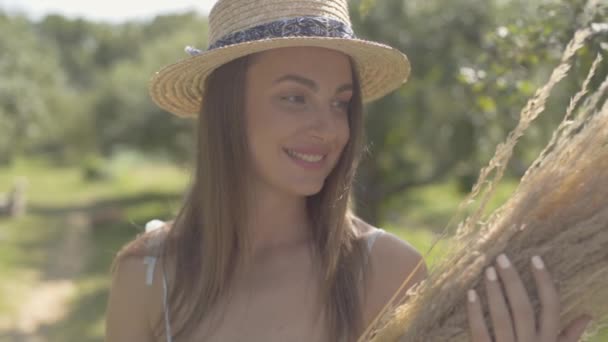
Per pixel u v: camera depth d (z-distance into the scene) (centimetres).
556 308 124
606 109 125
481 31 1003
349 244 165
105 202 2534
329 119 157
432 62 1034
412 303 139
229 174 165
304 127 155
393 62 180
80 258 1405
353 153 170
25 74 3044
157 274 170
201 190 172
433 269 136
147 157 3997
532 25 228
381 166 1437
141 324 170
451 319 132
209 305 163
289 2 160
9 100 2661
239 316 162
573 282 125
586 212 126
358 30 916
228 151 165
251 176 166
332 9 162
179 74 176
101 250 1479
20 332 888
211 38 172
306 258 167
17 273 1230
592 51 193
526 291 127
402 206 1803
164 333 167
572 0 204
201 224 175
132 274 172
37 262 1350
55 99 3931
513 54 231
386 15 1096
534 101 124
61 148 4466
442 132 1200
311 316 160
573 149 127
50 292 1115
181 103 196
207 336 162
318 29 158
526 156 804
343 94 162
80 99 4106
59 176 3625
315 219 171
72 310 1000
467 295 130
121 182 3228
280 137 156
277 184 160
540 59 226
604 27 187
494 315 125
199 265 168
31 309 1002
